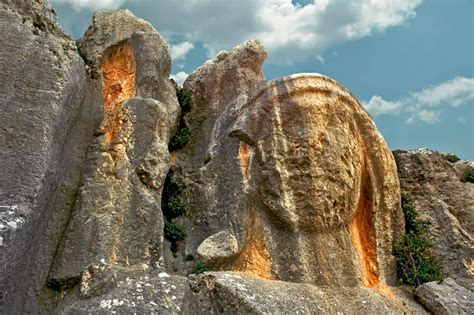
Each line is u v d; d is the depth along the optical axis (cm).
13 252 745
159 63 1166
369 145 1208
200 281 858
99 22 1226
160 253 930
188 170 1171
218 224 1056
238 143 1123
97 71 1147
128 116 1041
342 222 1088
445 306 1020
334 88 1178
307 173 1068
